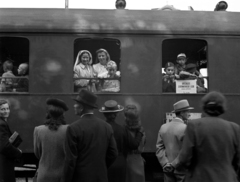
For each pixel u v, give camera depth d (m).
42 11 6.76
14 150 5.08
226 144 3.53
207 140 3.53
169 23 6.82
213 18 6.96
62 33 6.64
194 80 6.85
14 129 6.52
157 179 7.45
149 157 7.50
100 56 6.82
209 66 6.84
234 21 6.98
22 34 6.59
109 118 5.00
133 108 5.25
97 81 6.73
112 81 6.76
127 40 6.73
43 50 6.62
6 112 5.30
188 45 7.64
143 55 6.74
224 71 6.87
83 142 3.97
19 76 6.83
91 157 3.96
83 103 4.15
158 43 6.77
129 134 5.04
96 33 6.68
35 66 6.60
